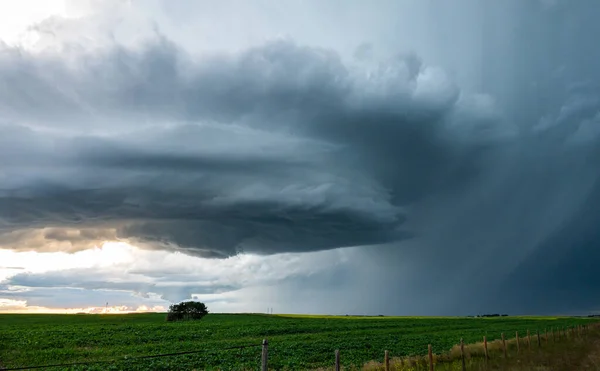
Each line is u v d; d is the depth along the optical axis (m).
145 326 74.69
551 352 33.94
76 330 63.38
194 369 29.42
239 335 60.25
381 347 43.72
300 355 36.38
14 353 39.44
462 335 62.44
